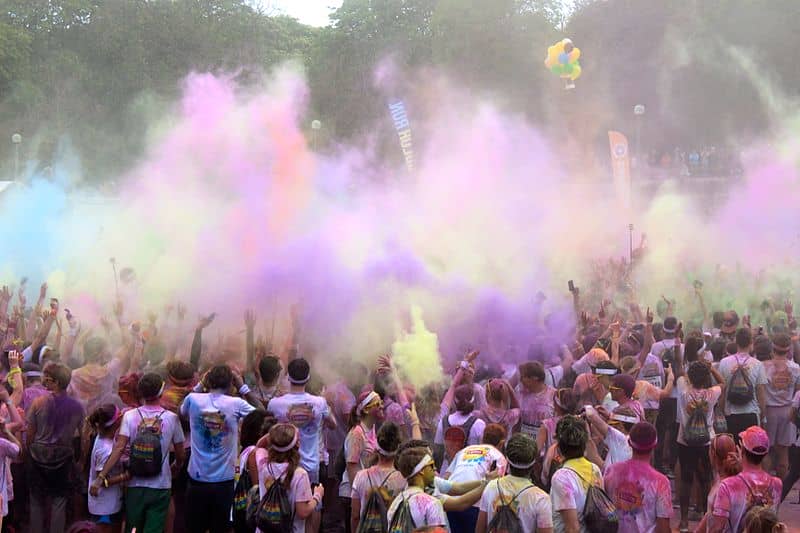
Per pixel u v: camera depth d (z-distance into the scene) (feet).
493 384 27.86
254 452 23.89
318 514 26.13
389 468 22.16
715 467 23.71
